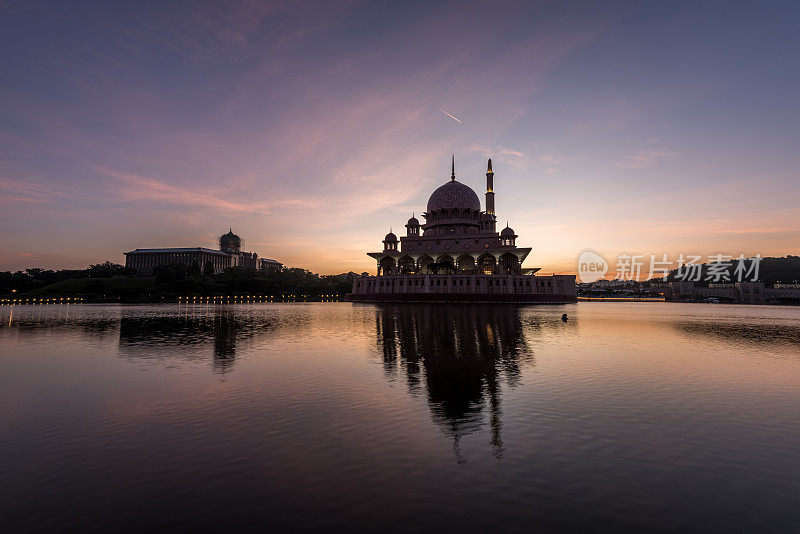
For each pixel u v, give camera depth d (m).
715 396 17.03
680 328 49.44
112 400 16.44
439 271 123.25
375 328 44.62
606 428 13.06
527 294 107.00
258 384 19.02
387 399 16.39
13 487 9.31
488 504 8.52
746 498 8.84
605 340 35.47
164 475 9.88
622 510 8.32
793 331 46.53
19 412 14.91
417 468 10.19
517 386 18.52
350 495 8.90
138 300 167.75
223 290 185.25
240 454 11.09
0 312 87.06
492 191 140.38
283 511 8.28
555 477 9.73
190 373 21.58
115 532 7.61
